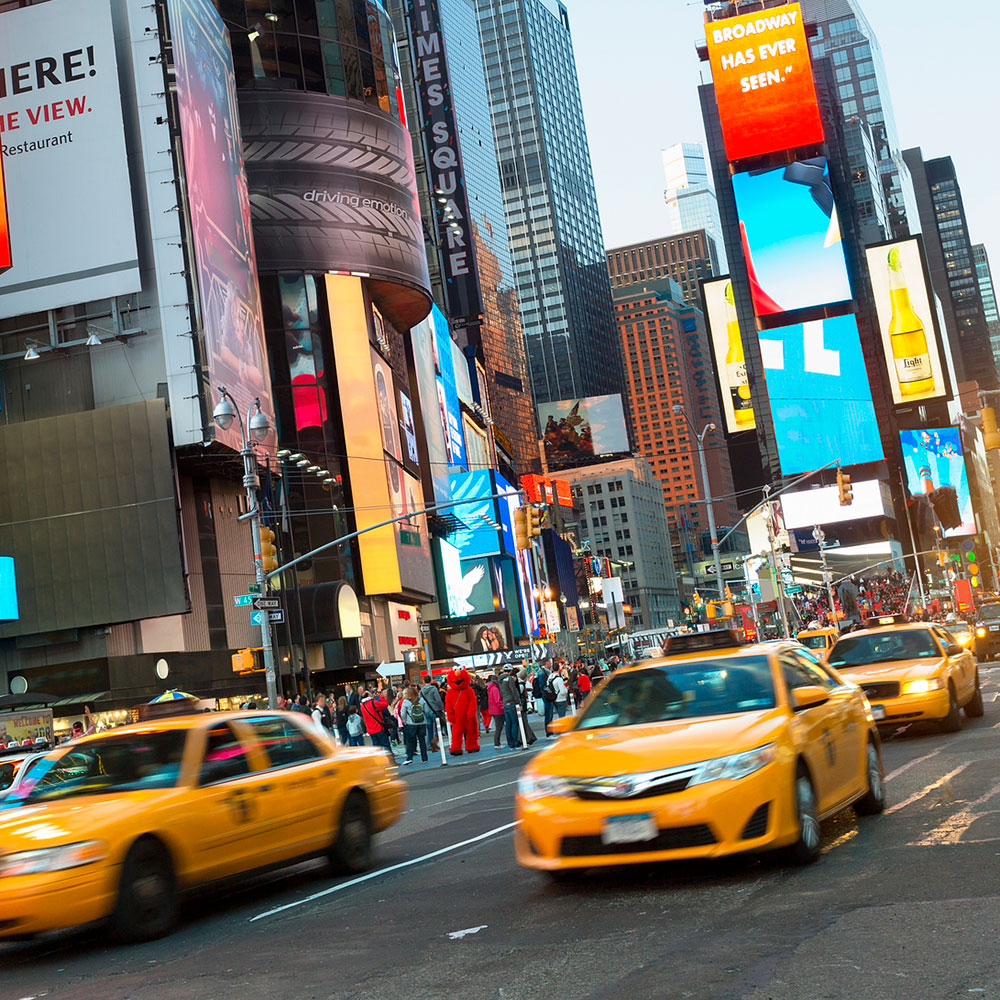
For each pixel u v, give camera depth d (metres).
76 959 8.70
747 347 172.62
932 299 157.00
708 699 9.41
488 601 93.69
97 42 50.88
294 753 11.18
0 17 51.53
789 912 7.18
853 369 149.88
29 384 51.19
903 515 161.75
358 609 65.00
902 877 7.82
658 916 7.50
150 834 9.17
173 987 7.25
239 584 58.09
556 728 9.77
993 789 11.41
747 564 80.50
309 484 67.94
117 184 50.19
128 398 50.16
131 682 50.06
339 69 76.00
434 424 94.00
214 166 54.75
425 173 124.06
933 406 173.88
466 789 20.12
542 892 8.83
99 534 49.44
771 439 159.00
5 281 50.41
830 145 165.62
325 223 72.75
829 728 9.64
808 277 150.50
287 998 6.59
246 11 73.75
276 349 69.75
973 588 81.31
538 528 29.86
